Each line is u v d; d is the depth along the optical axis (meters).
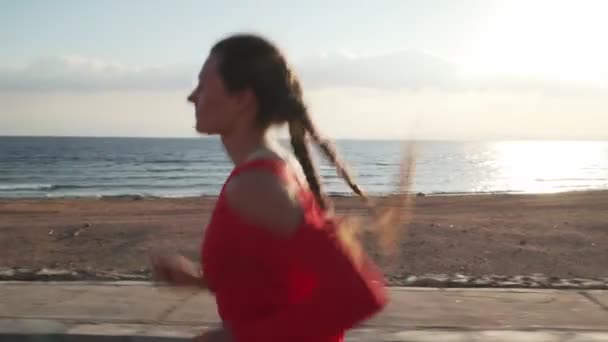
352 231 1.51
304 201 1.42
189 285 1.72
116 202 28.73
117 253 11.36
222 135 1.56
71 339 4.70
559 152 189.25
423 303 5.75
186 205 25.91
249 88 1.48
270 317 1.35
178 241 12.66
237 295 1.42
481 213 19.52
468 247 11.66
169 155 125.56
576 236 13.28
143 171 74.69
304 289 1.40
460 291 6.29
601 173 77.62
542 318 5.30
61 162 97.12
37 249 11.86
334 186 40.69
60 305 5.69
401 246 11.33
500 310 5.55
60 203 28.05
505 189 50.19
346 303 1.28
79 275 7.23
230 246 1.40
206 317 5.27
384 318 5.19
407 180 1.57
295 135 1.58
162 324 5.04
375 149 199.75
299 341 1.29
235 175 1.41
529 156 149.50
